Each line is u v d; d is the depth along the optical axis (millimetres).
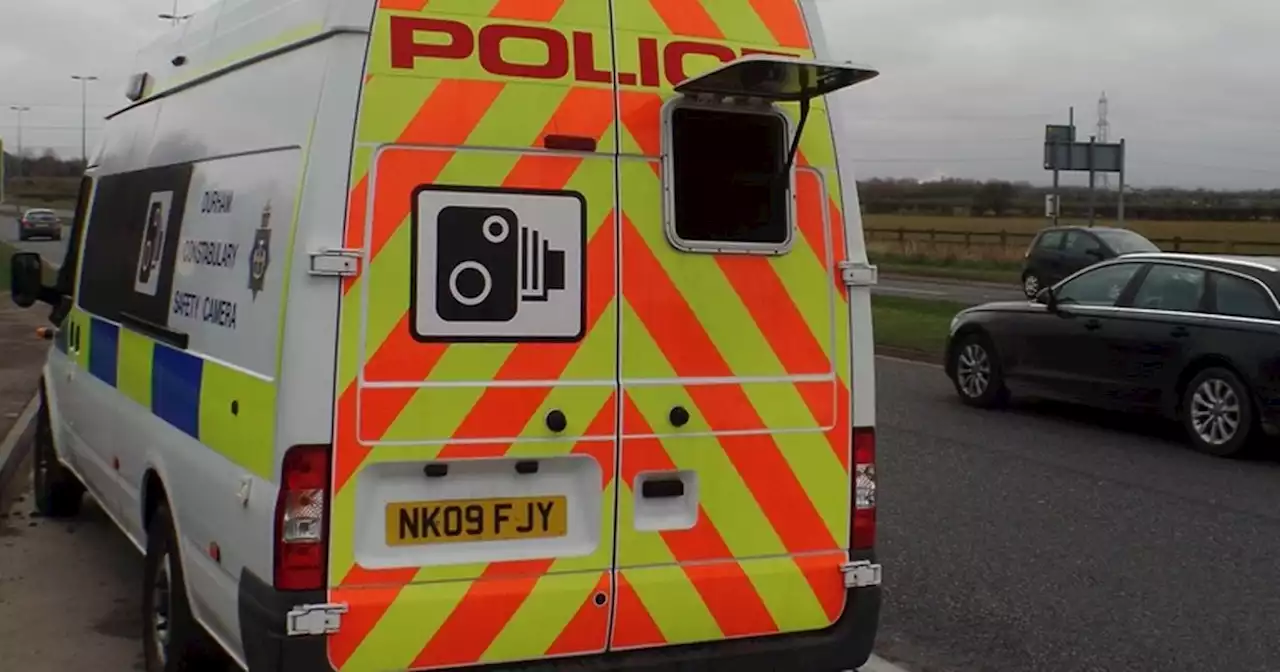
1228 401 10547
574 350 4078
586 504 4129
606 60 4148
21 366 15375
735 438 4301
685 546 4246
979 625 6203
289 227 3875
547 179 4047
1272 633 6117
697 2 4309
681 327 4219
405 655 3895
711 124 4277
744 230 4320
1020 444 11031
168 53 5980
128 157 6320
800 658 4406
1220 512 8570
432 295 3906
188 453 4699
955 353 13312
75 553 7410
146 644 5355
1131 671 5602
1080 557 7418
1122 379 11516
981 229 56688
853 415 4492
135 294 5766
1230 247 39594
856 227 4512
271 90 4277
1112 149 38875
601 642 4152
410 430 3881
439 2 3963
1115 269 11922
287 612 3771
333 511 3805
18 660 5617
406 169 3889
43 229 54406
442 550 3949
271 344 3908
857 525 4504
